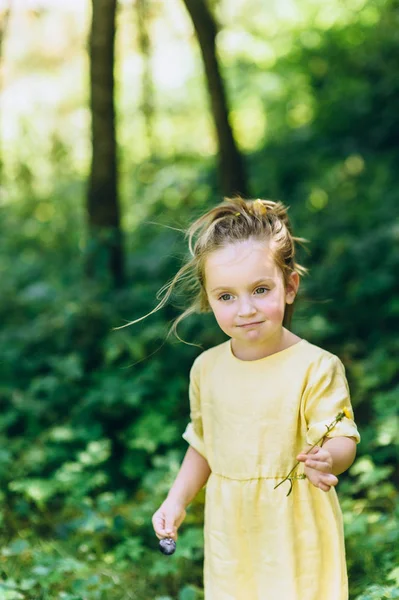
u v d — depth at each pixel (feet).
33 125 25.72
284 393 7.71
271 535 7.66
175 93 29.45
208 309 8.40
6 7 15.99
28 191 25.23
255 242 7.61
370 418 15.38
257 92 29.01
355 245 18.99
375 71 26.35
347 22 26.71
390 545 11.10
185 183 24.54
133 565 11.70
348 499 12.59
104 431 15.38
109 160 17.75
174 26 21.39
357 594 10.28
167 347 16.20
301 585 7.59
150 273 19.58
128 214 24.99
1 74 24.97
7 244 24.90
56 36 26.84
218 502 7.97
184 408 15.72
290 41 27.91
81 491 13.08
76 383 16.07
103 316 16.84
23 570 11.18
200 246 7.80
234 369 7.99
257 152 27.61
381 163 25.07
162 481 13.06
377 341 17.52
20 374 16.79
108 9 16.60
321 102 27.20
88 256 17.84
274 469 7.68
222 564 7.86
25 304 19.08
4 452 13.89
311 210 23.67
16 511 12.98
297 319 16.66
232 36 28.12
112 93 17.44
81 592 10.27
